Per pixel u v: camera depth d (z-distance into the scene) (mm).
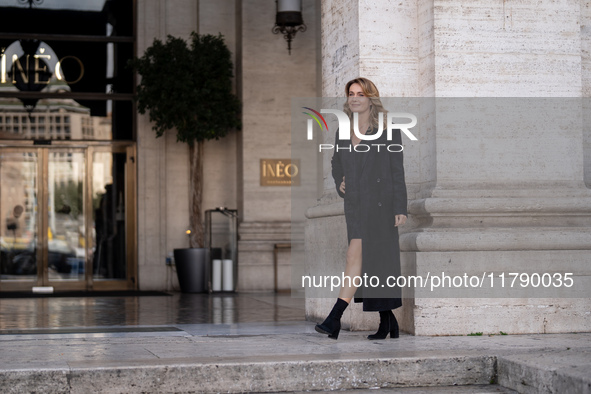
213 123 12883
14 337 5805
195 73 12750
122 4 14062
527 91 6109
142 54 13805
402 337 5574
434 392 4262
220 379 4188
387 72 6230
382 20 6246
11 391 3951
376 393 4234
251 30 13656
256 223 13375
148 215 13766
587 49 6734
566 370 3889
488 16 6086
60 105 13844
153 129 13156
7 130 13742
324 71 7027
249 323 7191
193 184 13352
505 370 4395
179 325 7027
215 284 13180
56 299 11359
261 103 13617
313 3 13828
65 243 13820
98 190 13922
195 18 14016
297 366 4285
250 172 13539
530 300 5832
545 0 6180
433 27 6016
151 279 13711
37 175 13812
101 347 5059
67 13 13961
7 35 13773
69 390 4004
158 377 4109
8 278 13656
